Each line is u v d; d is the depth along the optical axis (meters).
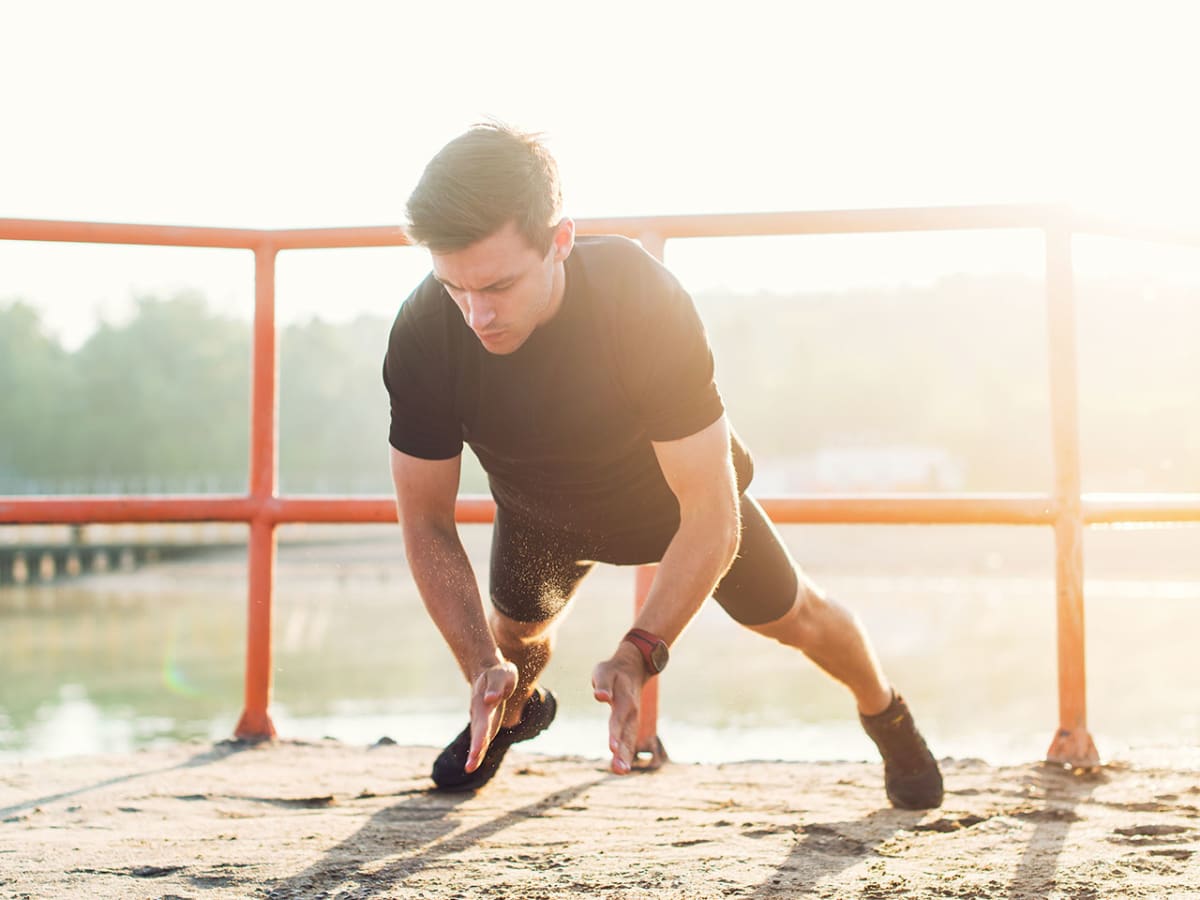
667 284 1.52
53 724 6.34
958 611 15.15
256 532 2.72
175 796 2.08
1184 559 34.09
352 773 2.33
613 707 1.30
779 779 2.29
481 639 1.52
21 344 82.88
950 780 2.26
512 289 1.34
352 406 88.25
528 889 1.45
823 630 1.87
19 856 1.62
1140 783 2.21
